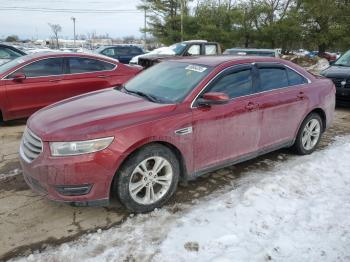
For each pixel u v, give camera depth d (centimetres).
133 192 349
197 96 388
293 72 504
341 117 815
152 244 309
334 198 392
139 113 354
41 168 323
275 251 299
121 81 779
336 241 315
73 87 727
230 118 409
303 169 464
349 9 3481
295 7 3725
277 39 3681
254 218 348
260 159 513
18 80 668
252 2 3772
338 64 968
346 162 500
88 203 331
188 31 4153
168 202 384
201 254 295
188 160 382
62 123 341
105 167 325
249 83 441
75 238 321
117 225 342
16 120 733
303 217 352
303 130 516
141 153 344
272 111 457
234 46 3888
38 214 360
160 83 432
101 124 332
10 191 408
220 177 450
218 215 353
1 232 328
